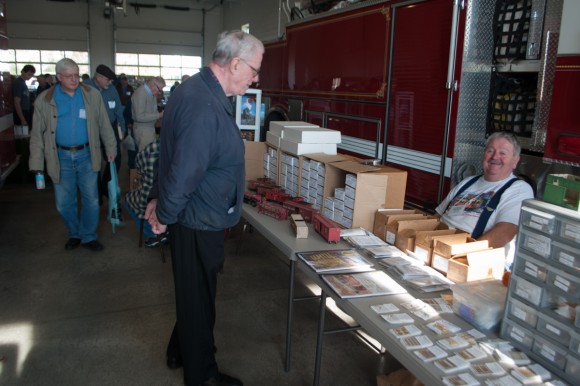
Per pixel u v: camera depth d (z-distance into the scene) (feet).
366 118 15.11
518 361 4.94
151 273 13.14
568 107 8.77
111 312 10.90
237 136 6.96
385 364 9.24
